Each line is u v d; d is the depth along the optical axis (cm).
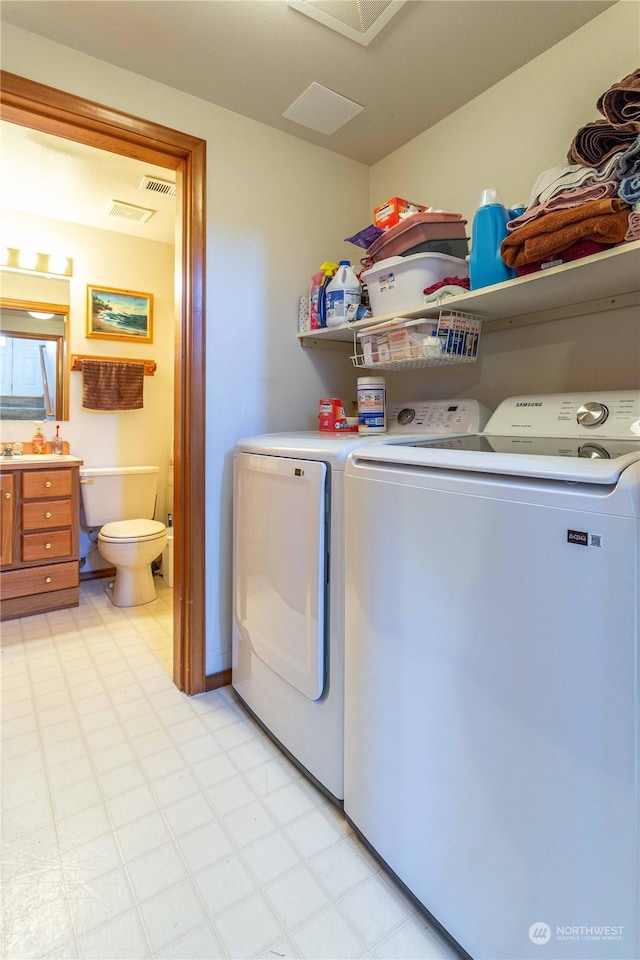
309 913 103
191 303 179
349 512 115
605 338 143
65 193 256
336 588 123
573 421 128
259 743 157
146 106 166
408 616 99
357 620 113
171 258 333
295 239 204
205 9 137
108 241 309
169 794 135
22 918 100
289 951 95
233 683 184
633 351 137
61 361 299
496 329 170
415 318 160
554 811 75
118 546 265
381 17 139
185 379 182
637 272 117
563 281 124
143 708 176
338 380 221
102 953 94
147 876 110
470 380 184
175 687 191
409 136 201
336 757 126
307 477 129
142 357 326
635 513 64
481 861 86
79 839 119
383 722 107
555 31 146
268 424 200
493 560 81
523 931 80
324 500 125
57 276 294
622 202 103
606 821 69
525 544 77
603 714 68
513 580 78
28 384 291
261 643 157
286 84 169
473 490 85
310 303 198
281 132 198
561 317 151
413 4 135
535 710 76
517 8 137
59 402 300
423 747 97
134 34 147
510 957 82
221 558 191
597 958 71
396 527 101
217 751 153
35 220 285
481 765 85
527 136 160
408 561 98
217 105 180
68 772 142
